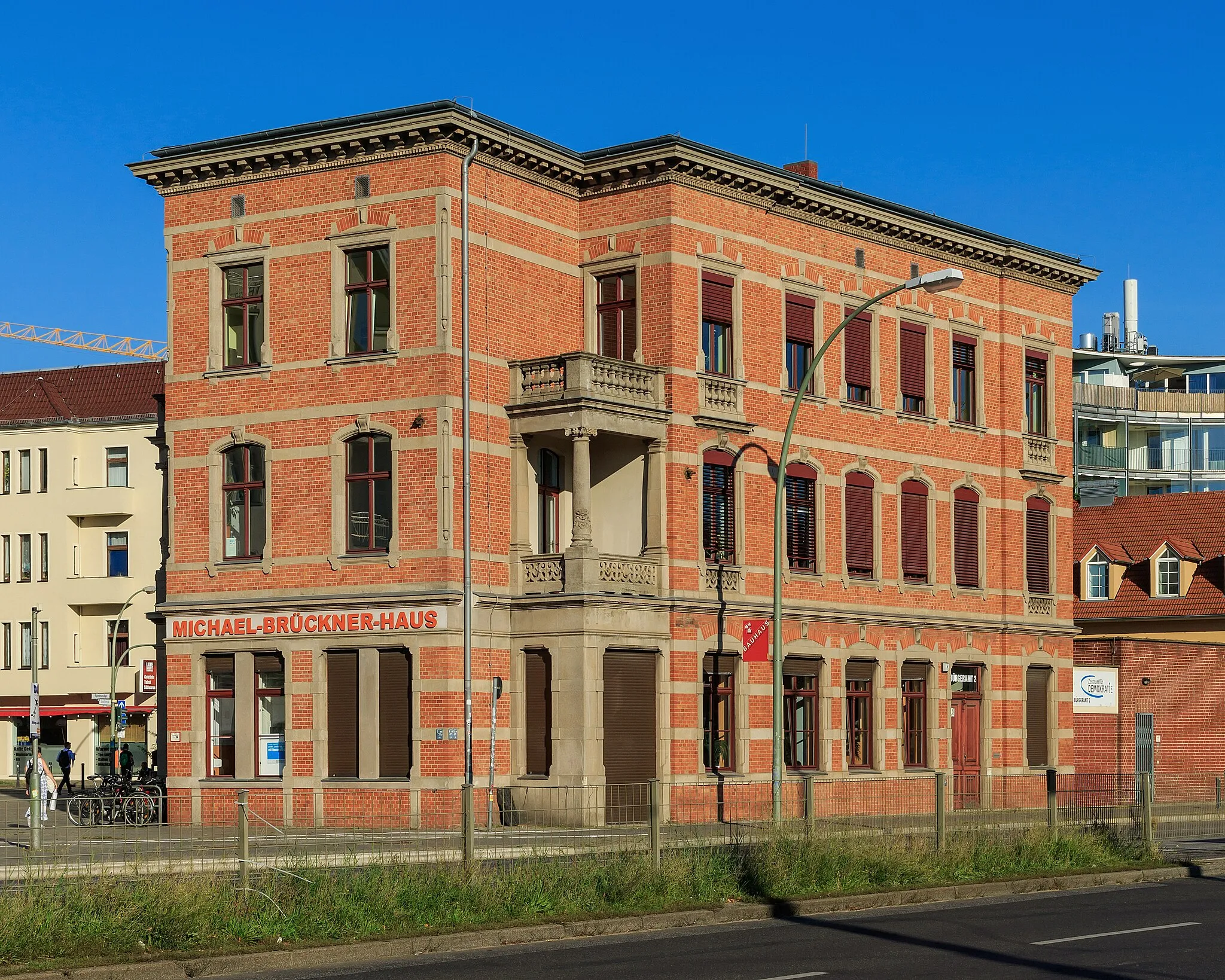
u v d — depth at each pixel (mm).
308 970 15461
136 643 68438
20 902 15852
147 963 14805
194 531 36281
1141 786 27703
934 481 43188
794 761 38625
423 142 34125
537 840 23031
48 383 73125
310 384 35156
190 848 21094
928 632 42469
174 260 36875
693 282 36562
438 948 16844
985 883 22703
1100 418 89500
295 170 35562
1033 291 46688
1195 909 20750
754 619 37656
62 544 69188
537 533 35906
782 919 19734
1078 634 47375
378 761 33969
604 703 34312
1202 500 61531
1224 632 57219
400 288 34312
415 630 33531
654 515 35656
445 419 33594
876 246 41938
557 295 36688
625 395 35094
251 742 35312
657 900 19594
